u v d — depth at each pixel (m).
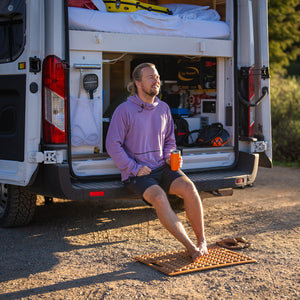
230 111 5.25
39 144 4.20
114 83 6.38
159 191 3.89
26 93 4.14
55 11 4.13
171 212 3.82
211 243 4.27
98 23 4.46
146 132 4.25
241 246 4.08
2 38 4.46
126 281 3.40
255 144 5.17
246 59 5.18
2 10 4.34
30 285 3.37
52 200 5.84
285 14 16.34
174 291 3.22
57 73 4.15
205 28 5.07
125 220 5.09
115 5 4.77
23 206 4.67
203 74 5.57
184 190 3.99
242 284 3.33
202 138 5.27
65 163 4.23
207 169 4.95
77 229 4.75
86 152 4.49
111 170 4.52
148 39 4.70
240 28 5.21
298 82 12.07
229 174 4.91
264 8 5.21
